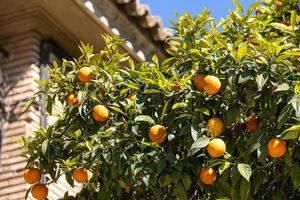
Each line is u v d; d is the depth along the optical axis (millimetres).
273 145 2730
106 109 3146
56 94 3355
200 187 3047
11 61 5133
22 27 5156
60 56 5324
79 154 3172
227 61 2955
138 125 3088
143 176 2936
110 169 3041
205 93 2957
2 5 4992
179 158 2961
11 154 4777
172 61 3482
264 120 2852
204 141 2818
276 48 2865
